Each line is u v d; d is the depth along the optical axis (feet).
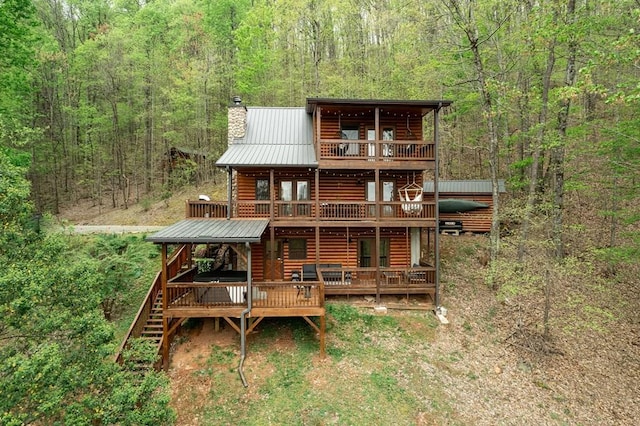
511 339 38.27
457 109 76.95
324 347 35.12
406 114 50.65
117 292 40.60
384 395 30.48
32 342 19.58
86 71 93.97
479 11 51.31
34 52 45.68
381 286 43.62
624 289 44.55
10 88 45.83
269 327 39.42
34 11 42.50
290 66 91.25
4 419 15.39
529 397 31.63
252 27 85.61
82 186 98.02
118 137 91.50
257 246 50.44
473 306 43.47
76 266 21.79
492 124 49.14
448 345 37.42
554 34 40.98
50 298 20.51
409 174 51.60
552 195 50.14
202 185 89.66
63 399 19.97
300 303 37.01
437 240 43.39
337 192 51.67
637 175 38.63
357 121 51.62
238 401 30.22
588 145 43.21
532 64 57.41
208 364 34.09
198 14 91.09
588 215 59.93
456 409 29.73
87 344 20.81
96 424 22.86
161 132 94.22
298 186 51.57
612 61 29.40
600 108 61.62
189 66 85.81
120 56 87.40
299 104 90.33
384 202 44.52
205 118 87.35
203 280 39.17
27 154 44.39
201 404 30.09
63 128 97.35
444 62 58.18
